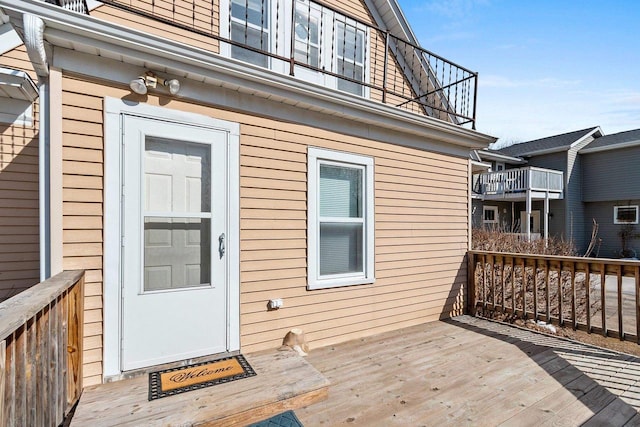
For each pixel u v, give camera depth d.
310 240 3.56
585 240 14.67
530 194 12.34
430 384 2.69
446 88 4.86
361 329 3.92
